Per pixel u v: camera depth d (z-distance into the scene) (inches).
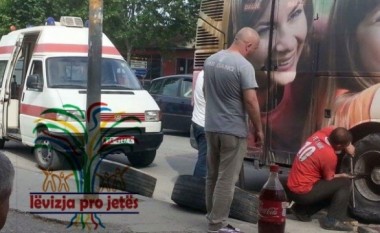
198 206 283.6
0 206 88.6
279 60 330.0
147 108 415.2
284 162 325.7
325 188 278.2
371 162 293.9
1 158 88.7
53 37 447.8
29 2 1170.0
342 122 299.7
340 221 278.7
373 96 286.5
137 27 1247.5
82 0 1163.3
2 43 512.4
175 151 541.0
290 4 326.6
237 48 238.8
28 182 338.6
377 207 291.3
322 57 309.1
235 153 235.8
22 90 442.0
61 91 407.5
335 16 303.7
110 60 449.7
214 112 236.4
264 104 335.9
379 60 284.0
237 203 274.7
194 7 1279.5
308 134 315.0
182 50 1387.8
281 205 198.1
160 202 308.0
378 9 285.4
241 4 357.4
